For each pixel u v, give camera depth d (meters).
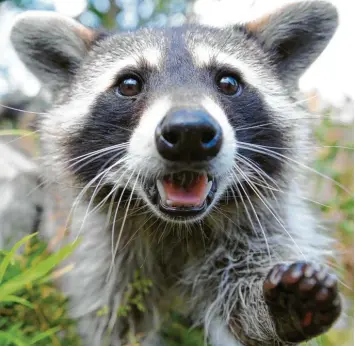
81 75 0.23
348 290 0.29
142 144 0.18
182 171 0.18
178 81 0.20
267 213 0.22
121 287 0.22
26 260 0.23
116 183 0.20
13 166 0.32
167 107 0.18
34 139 0.29
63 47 0.24
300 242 0.23
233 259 0.22
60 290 0.24
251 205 0.21
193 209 0.18
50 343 0.21
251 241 0.22
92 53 0.24
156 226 0.22
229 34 0.23
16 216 0.30
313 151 0.25
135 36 0.23
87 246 0.23
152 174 0.18
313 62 0.24
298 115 0.23
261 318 0.19
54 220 0.28
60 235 0.25
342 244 0.30
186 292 0.23
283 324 0.18
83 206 0.22
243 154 0.20
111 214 0.22
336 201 0.31
